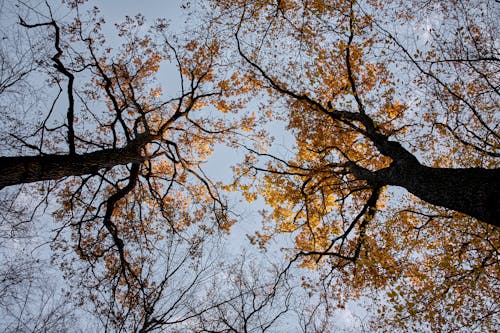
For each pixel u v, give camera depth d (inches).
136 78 410.9
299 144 380.8
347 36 304.8
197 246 277.4
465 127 272.8
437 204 179.8
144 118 351.6
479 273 255.0
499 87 261.6
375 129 262.4
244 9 349.4
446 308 267.3
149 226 409.4
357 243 319.9
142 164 374.3
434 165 330.3
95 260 317.7
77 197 324.2
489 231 272.1
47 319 226.2
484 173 163.3
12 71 231.9
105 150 272.1
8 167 194.5
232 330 251.4
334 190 358.6
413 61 264.1
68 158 234.2
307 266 378.3
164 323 226.1
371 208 308.0
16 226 240.7
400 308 243.0
